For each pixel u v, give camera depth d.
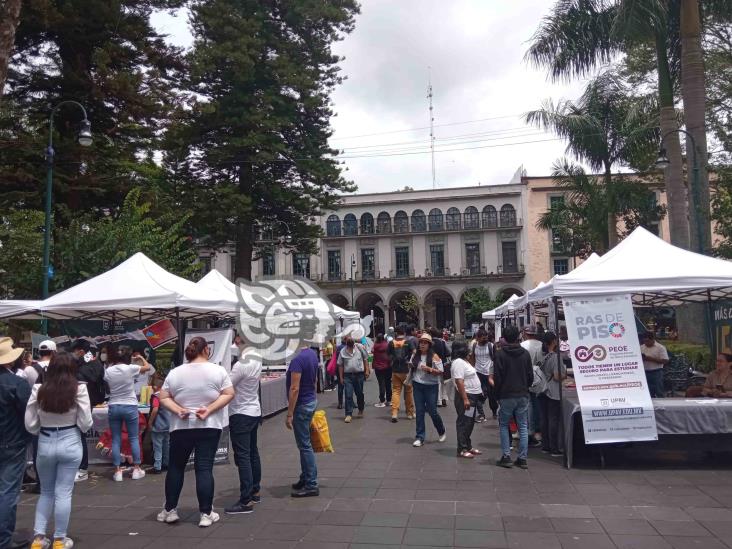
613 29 13.73
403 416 11.16
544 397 7.83
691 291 9.13
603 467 6.82
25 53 16.88
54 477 4.56
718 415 6.72
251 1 21.16
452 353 7.71
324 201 23.52
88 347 8.03
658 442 6.94
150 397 7.61
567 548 4.35
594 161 20.34
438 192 49.56
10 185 16.06
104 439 7.36
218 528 4.94
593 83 20.17
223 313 10.31
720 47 18.20
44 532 4.51
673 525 4.82
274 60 21.12
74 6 16.08
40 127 16.67
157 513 5.43
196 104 18.83
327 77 23.59
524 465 6.84
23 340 16.06
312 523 5.01
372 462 7.31
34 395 4.55
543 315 17.72
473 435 9.11
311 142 22.91
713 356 9.73
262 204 22.88
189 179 22.00
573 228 26.34
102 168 18.11
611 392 6.82
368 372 11.02
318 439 6.00
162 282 8.59
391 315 50.19
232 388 5.07
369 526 4.90
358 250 50.56
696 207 13.79
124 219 16.36
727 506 5.31
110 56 16.62
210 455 5.00
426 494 5.84
